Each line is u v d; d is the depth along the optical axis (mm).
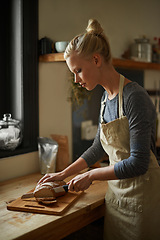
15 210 1288
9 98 1972
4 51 1946
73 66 1306
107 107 1419
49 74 2033
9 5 1875
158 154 2326
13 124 1789
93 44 1262
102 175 1274
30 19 1857
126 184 1367
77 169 1515
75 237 1905
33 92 1927
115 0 2533
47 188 1336
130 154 1310
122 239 1415
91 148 1580
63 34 2105
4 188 1614
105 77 1333
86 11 2266
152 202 1324
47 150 1856
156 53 2932
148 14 3014
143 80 3029
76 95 2080
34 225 1144
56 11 2037
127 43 2717
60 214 1230
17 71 1888
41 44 1910
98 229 1827
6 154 1763
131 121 1216
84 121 2363
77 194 1458
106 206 1485
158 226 1344
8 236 1059
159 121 3342
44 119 2027
